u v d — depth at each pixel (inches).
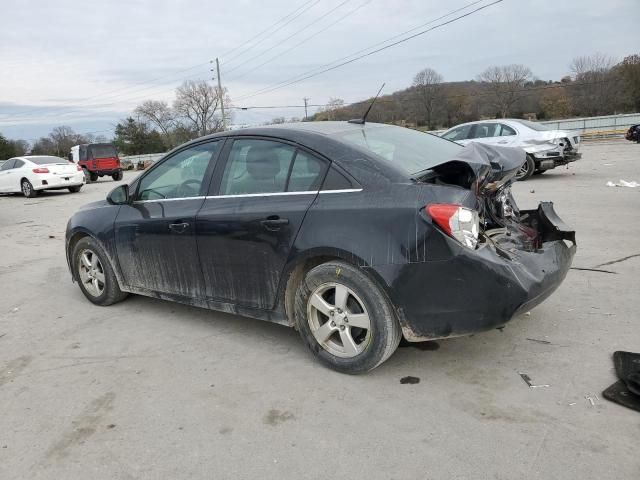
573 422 107.0
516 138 518.0
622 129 1686.8
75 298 217.2
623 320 155.3
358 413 116.0
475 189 125.0
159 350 157.5
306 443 106.3
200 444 108.6
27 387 139.3
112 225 185.6
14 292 232.8
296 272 138.3
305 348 152.1
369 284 124.3
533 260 130.5
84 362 152.7
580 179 509.4
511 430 105.8
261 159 147.7
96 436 114.1
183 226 159.5
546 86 2319.1
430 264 117.0
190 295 165.5
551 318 160.1
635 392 113.2
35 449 111.0
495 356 138.2
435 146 159.8
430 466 96.7
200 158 163.3
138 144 3208.7
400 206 120.7
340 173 131.9
